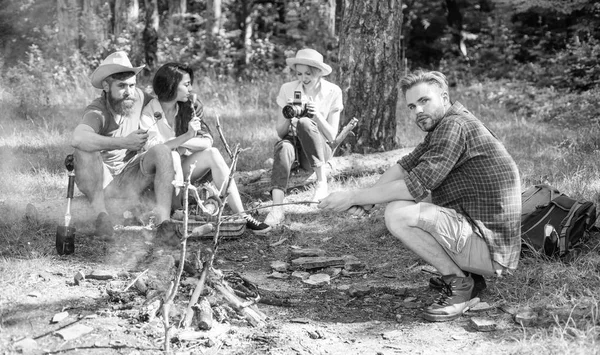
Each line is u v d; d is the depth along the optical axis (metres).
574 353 3.48
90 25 16.67
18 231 5.32
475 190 4.10
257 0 20.03
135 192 5.45
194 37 17.92
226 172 5.50
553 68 14.51
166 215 5.23
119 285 4.39
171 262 4.55
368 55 7.44
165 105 5.60
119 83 5.20
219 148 8.44
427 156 4.08
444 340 3.83
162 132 5.58
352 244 5.50
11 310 4.02
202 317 3.85
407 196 4.07
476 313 4.17
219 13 17.72
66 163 4.97
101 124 5.27
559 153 8.07
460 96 13.58
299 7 18.20
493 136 4.12
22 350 3.54
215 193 4.43
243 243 5.46
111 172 5.57
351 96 7.52
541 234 4.91
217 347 3.69
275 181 5.93
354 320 4.12
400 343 3.80
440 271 4.19
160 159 5.21
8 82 13.24
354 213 4.25
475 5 19.61
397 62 7.57
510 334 3.87
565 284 4.32
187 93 5.54
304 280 4.75
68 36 16.50
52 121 10.12
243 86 13.84
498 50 17.39
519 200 4.11
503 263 4.07
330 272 4.92
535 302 4.23
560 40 17.09
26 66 14.27
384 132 7.59
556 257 4.84
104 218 5.21
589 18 15.93
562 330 3.82
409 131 9.59
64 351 3.57
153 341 3.71
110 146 5.09
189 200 5.57
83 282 4.45
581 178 6.49
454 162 4.03
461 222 4.05
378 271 4.95
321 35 15.71
